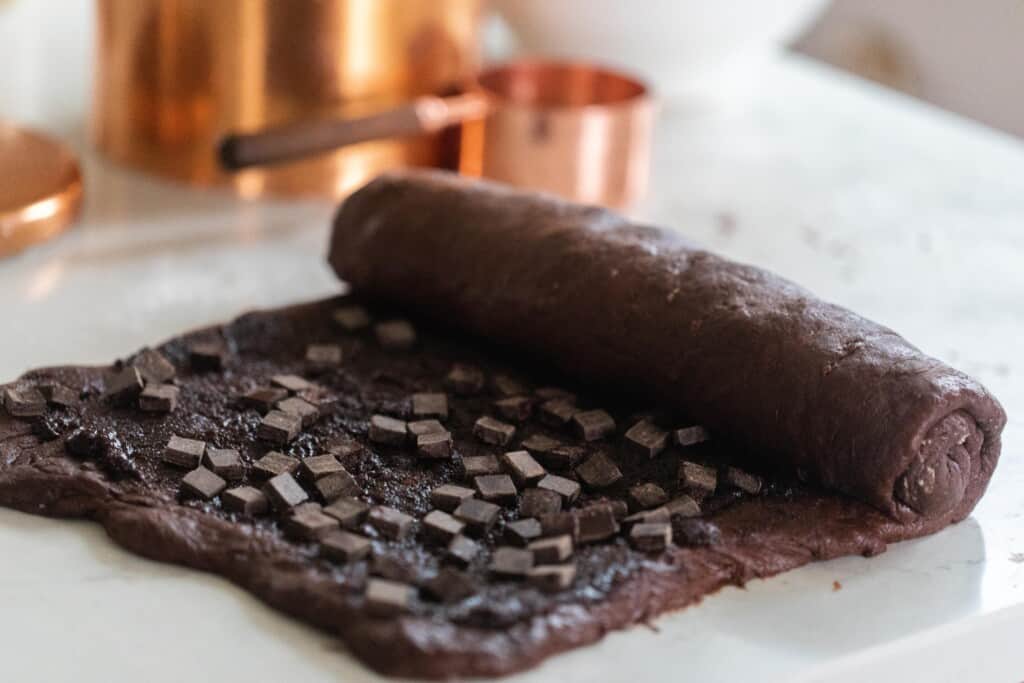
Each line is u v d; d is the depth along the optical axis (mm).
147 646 544
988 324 745
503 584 554
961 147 929
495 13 906
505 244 662
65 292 715
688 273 631
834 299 755
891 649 562
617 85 839
